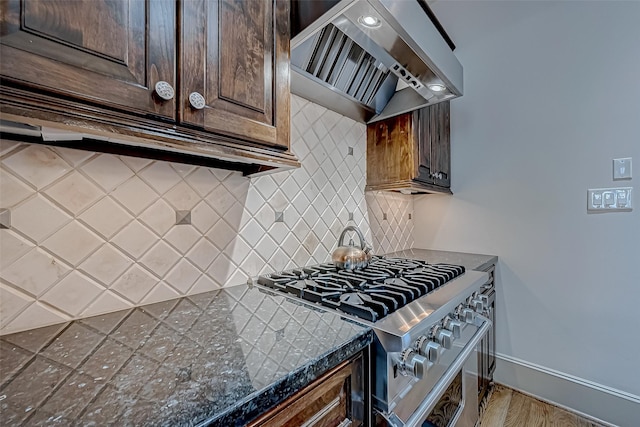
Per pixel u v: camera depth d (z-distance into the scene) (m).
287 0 0.86
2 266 0.66
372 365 0.68
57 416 0.38
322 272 1.21
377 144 1.71
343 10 0.87
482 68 1.92
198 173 0.99
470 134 1.97
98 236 0.79
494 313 1.79
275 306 0.85
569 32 1.61
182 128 0.62
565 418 1.54
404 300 0.86
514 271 1.80
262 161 0.81
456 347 0.99
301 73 1.20
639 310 1.43
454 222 2.03
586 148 1.57
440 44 1.23
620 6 1.47
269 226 1.21
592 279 1.55
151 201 0.88
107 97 0.52
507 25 1.81
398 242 2.04
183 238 0.95
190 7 0.63
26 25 0.45
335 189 1.53
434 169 1.82
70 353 0.57
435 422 0.85
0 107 0.43
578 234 1.59
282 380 0.47
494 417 1.54
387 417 0.65
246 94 0.74
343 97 1.44
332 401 0.58
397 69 1.24
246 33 0.74
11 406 0.41
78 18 0.49
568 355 1.62
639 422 1.42
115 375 0.49
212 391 0.44
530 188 1.74
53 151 0.72
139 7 0.56
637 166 1.43
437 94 1.44
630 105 1.45
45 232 0.71
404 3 0.98
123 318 0.76
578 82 1.59
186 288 0.96
